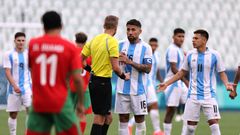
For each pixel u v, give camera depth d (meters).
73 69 22.92
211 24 89.06
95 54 32.34
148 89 40.84
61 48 22.89
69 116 23.08
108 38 32.12
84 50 33.25
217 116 33.38
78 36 38.78
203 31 33.22
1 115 58.97
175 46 43.59
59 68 22.92
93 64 32.53
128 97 34.34
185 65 34.00
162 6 90.25
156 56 49.78
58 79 22.98
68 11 86.88
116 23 32.75
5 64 40.09
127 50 34.44
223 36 87.81
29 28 79.94
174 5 90.62
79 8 87.62
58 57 22.88
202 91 33.28
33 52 23.16
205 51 33.34
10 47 80.50
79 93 23.09
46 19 23.19
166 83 34.06
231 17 90.56
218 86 68.62
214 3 91.62
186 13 90.00
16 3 85.25
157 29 86.81
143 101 34.44
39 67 23.00
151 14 88.75
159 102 67.31
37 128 23.23
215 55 33.25
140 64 33.84
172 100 42.78
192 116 33.59
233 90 35.50
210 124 33.41
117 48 31.88
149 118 57.00
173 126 50.97
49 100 22.75
